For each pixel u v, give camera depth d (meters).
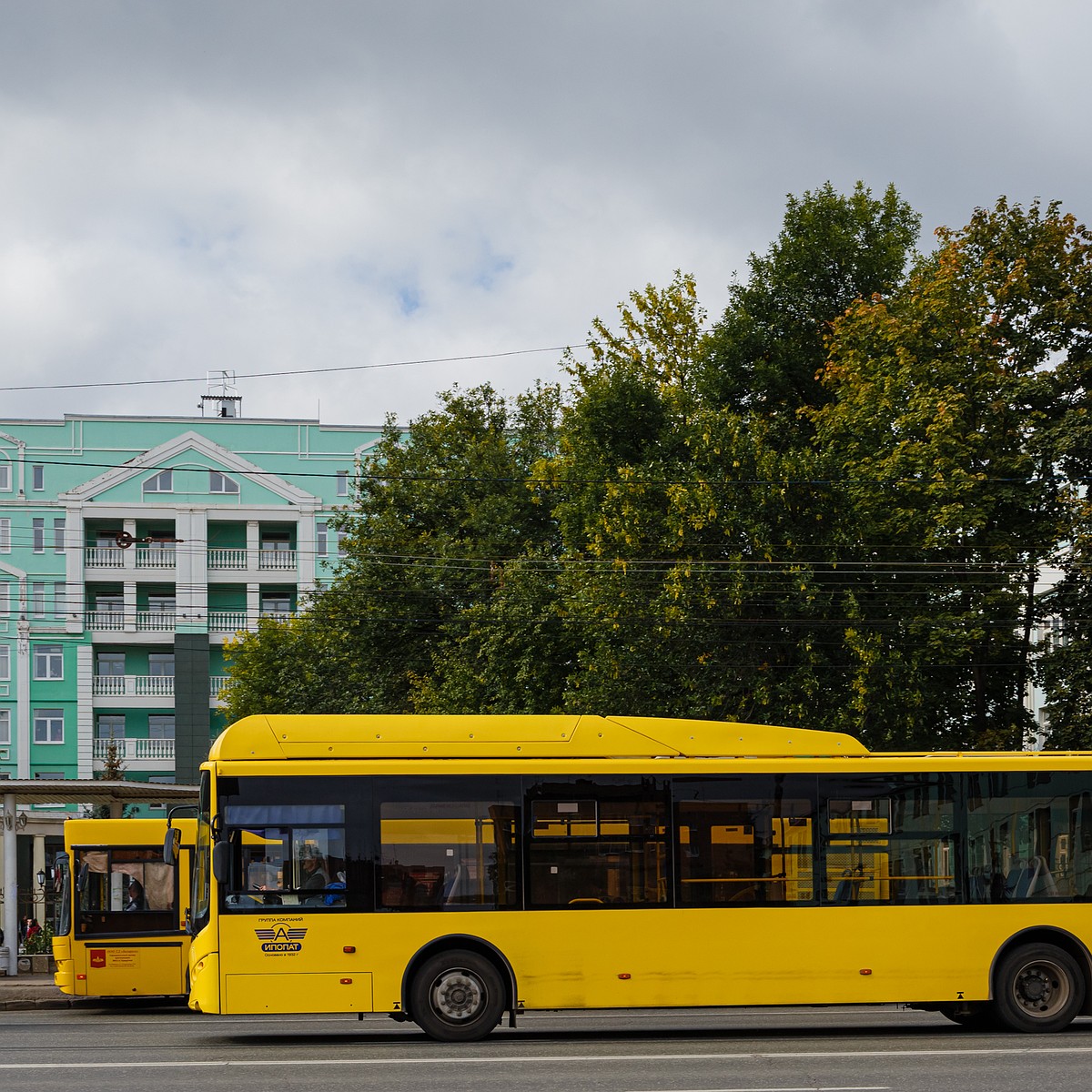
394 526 38.88
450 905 15.60
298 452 63.19
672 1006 15.59
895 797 16.27
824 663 27.39
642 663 27.95
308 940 15.45
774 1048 14.34
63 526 61.31
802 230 36.09
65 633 60.38
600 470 32.94
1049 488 29.42
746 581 27.11
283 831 15.66
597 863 15.83
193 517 61.31
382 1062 13.57
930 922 16.02
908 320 30.69
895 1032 16.11
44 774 59.84
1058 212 30.86
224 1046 15.48
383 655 37.72
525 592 31.31
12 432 61.69
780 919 15.87
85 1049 15.20
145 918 22.59
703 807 16.05
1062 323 29.91
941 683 28.58
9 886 28.45
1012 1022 15.94
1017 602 28.44
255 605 61.47
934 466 28.11
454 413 42.53
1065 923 16.16
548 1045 14.98
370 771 15.82
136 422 62.28
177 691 60.38
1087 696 28.42
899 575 28.05
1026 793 16.44
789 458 28.03
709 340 35.69
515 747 16.08
